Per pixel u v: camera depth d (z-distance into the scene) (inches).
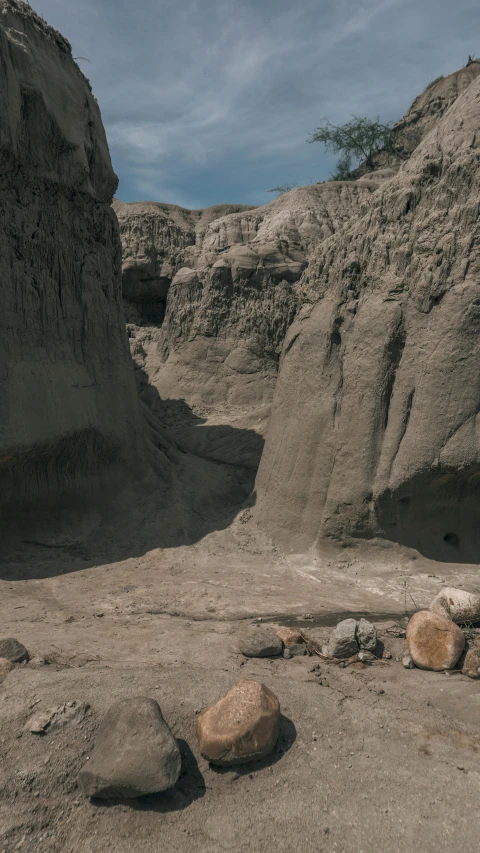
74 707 137.5
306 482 360.5
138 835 109.8
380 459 326.3
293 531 357.1
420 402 316.8
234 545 358.9
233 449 579.2
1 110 310.3
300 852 102.3
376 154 1563.7
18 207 337.4
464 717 144.7
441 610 204.5
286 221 845.8
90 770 117.6
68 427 348.2
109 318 418.9
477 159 324.2
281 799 115.9
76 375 370.9
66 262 375.9
